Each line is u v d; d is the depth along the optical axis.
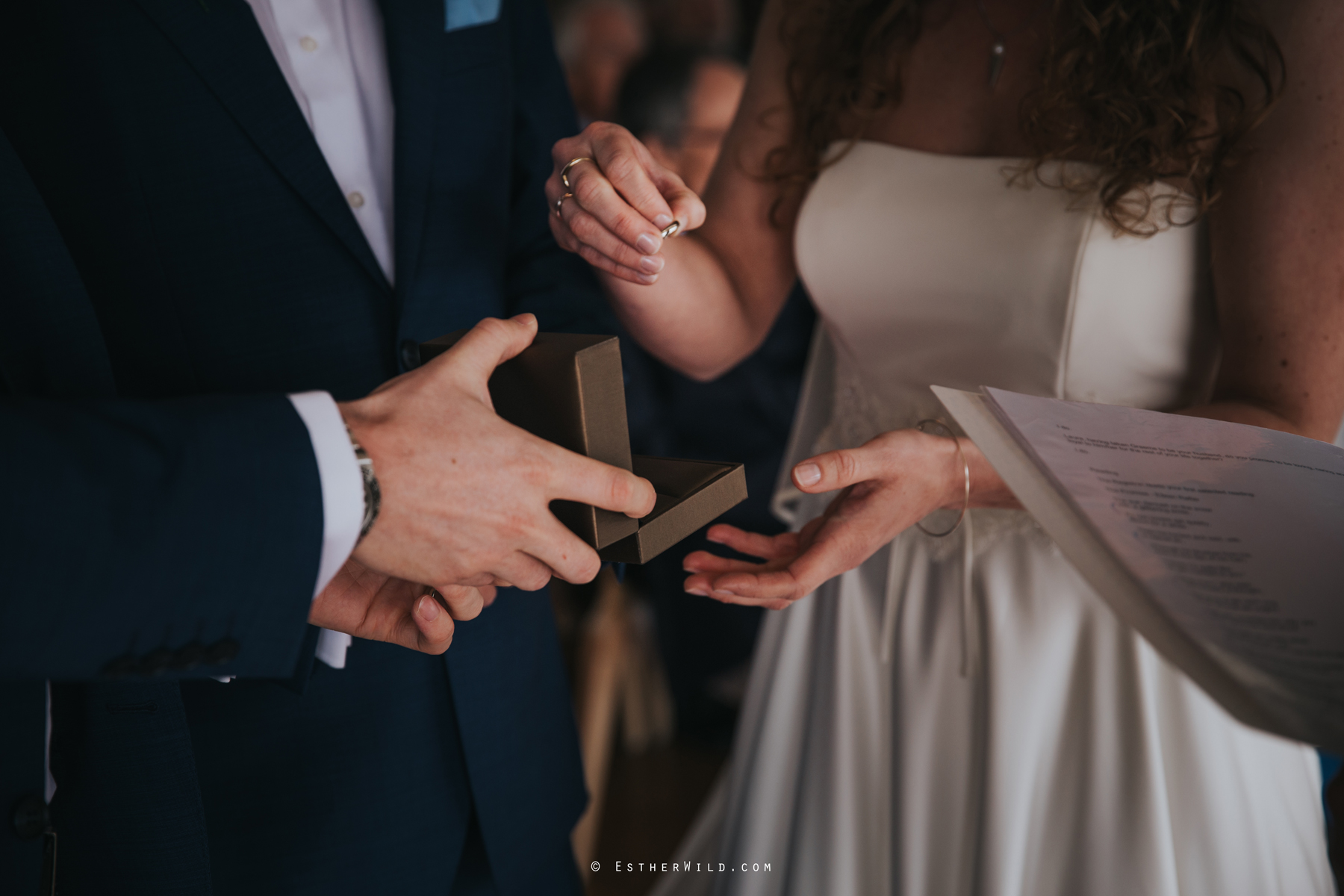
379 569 0.74
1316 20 0.90
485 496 0.70
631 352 2.18
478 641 1.11
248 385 1.01
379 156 1.14
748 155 1.35
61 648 0.63
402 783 1.07
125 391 1.00
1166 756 1.07
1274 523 0.64
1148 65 0.98
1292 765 1.14
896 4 1.18
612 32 3.60
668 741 2.74
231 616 0.67
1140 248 1.04
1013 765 1.11
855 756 1.28
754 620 2.37
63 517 0.62
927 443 0.89
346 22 1.12
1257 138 0.95
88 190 0.96
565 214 0.95
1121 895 1.05
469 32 1.14
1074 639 1.12
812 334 2.31
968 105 1.18
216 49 0.95
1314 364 0.94
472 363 0.74
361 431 0.70
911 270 1.17
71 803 0.88
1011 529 1.15
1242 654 0.52
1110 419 0.77
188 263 0.98
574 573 0.75
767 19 1.36
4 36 0.94
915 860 1.19
